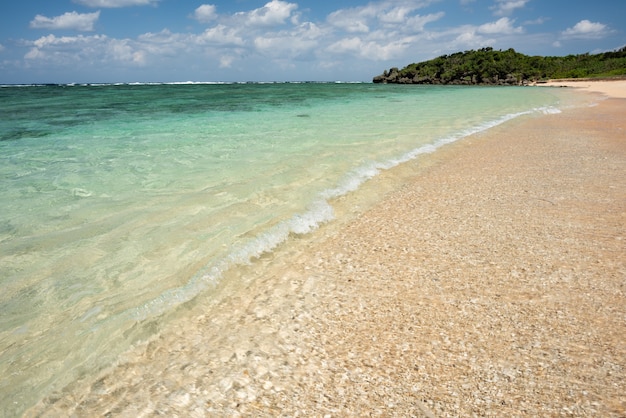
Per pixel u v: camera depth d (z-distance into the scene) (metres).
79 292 4.07
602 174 8.24
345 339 3.49
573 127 14.62
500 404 2.77
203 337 3.52
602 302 3.91
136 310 3.84
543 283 4.28
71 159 8.95
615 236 5.36
